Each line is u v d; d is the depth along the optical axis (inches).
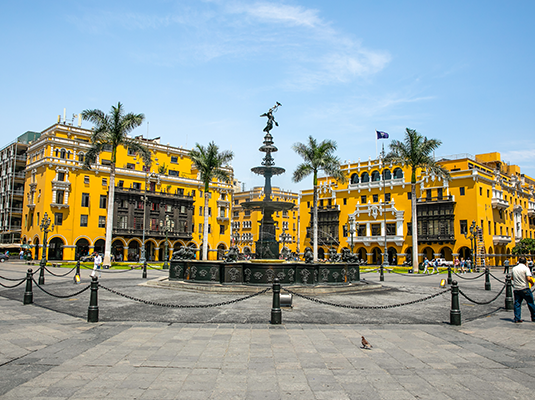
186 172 2876.5
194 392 230.7
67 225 2233.0
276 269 721.6
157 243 2546.8
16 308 527.2
